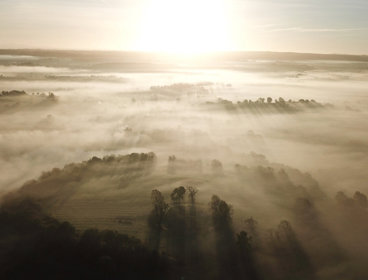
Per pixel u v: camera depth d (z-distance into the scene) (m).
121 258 67.06
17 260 66.75
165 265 65.75
